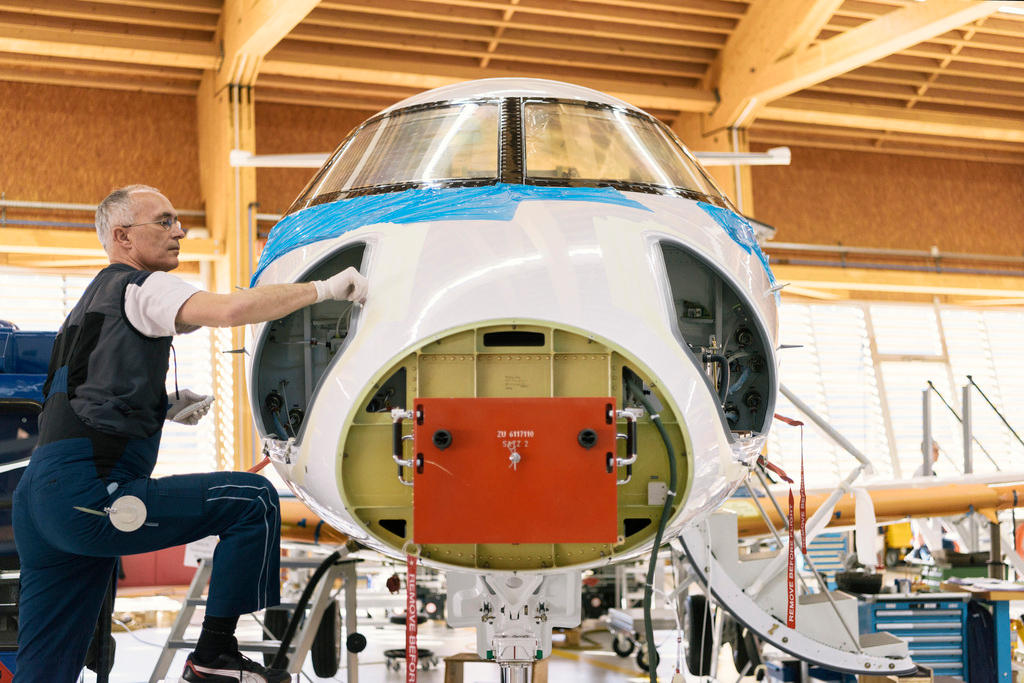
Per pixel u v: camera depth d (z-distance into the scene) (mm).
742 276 3082
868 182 17875
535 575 2961
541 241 2764
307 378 3064
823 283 17172
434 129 3391
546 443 2656
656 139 3586
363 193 3225
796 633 4758
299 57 13414
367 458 2807
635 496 2840
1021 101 17312
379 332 2707
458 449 2650
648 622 2822
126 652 8062
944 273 18062
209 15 13289
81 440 2744
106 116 13977
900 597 6039
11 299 13680
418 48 14031
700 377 2773
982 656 6020
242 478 2885
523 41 14328
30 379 4055
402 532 2896
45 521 2729
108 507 2686
